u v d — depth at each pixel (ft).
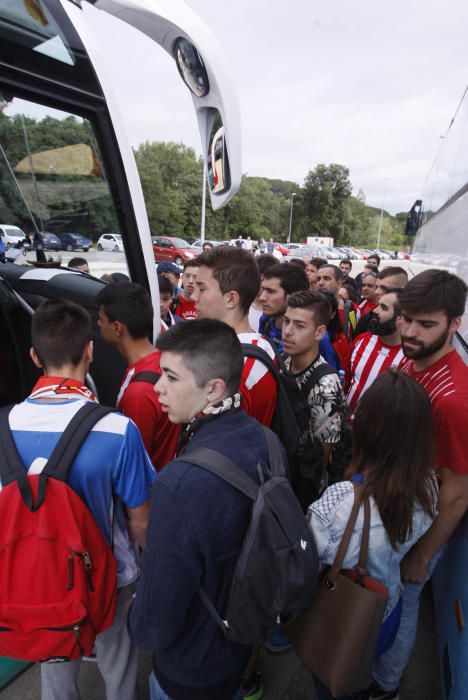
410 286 5.61
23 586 3.80
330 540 4.32
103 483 4.17
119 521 4.68
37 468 3.93
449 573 6.00
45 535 3.77
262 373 5.63
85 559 3.93
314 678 5.29
